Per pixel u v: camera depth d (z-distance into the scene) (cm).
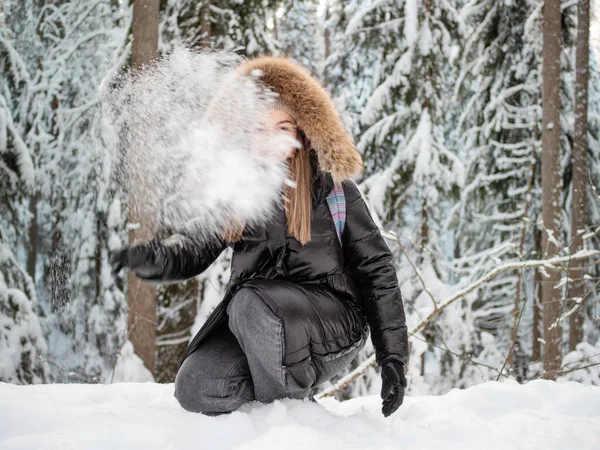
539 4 867
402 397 182
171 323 855
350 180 196
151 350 657
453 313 777
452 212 920
